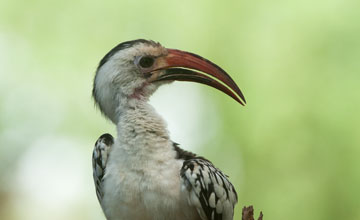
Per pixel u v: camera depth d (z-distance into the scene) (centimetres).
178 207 743
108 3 1589
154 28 1562
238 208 1411
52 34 1619
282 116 1399
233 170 1427
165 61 834
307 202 1370
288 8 1448
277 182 1388
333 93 1373
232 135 1430
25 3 1628
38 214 1762
